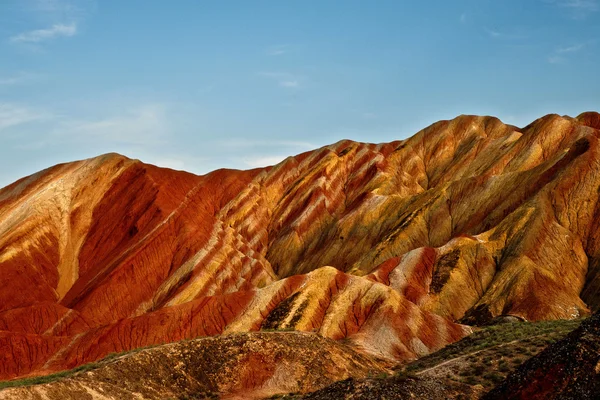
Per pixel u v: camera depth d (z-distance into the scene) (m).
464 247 120.31
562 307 103.12
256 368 60.50
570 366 37.44
